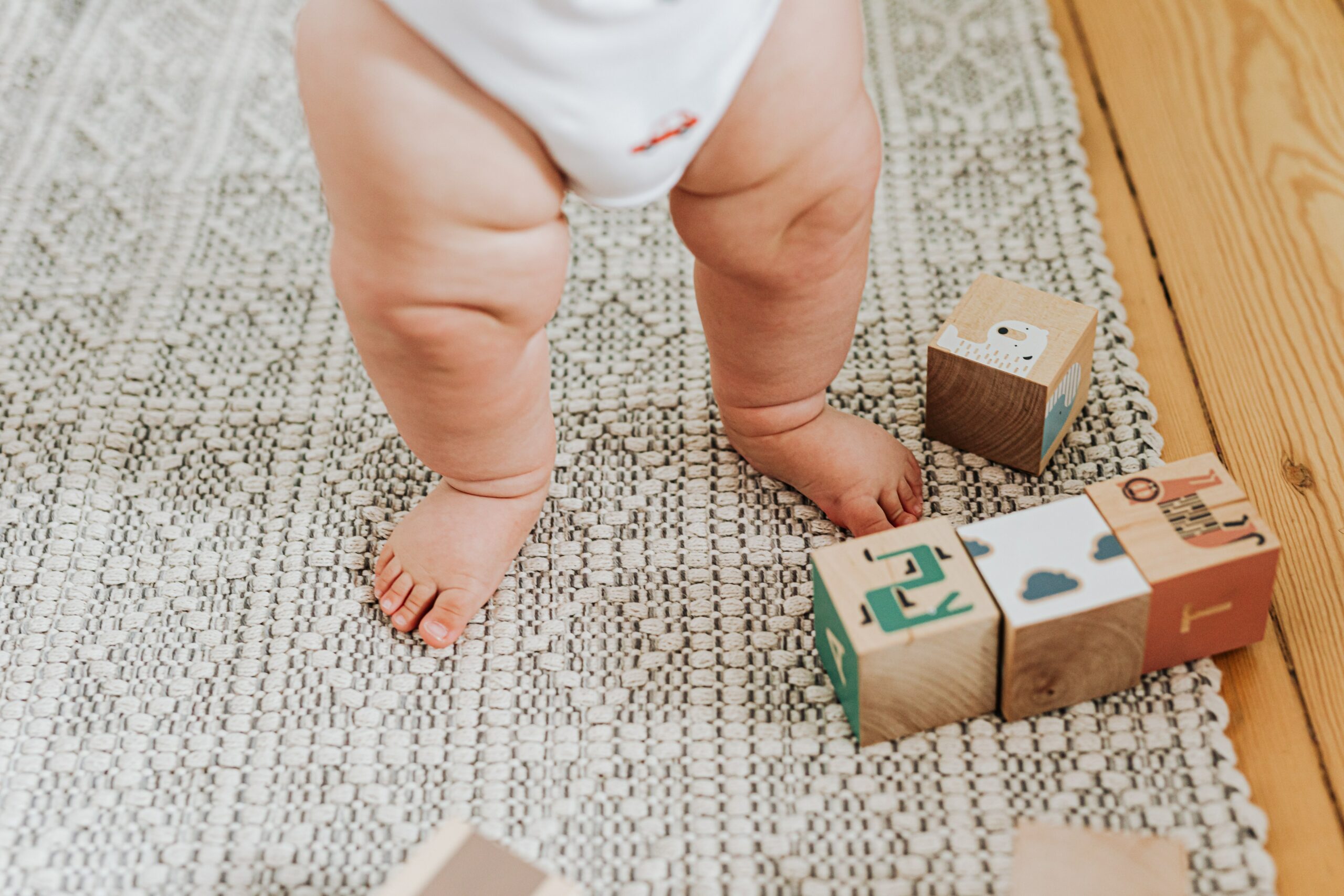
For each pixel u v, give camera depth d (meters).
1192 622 0.77
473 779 0.80
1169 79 1.17
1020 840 0.71
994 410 0.88
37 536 0.93
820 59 0.63
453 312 0.66
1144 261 1.04
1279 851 0.74
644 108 0.60
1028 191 1.10
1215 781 0.76
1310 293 0.99
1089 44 1.22
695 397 1.00
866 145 0.68
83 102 1.23
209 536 0.93
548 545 0.91
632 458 0.96
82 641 0.87
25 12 1.32
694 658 0.85
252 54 1.27
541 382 0.77
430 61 0.58
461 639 0.86
